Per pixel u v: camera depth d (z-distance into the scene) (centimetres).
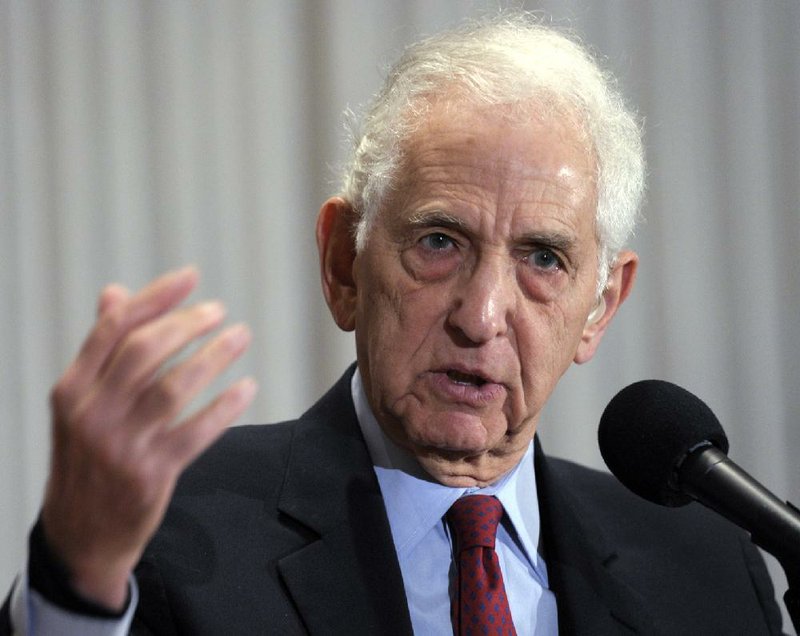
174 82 894
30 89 873
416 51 472
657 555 523
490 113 436
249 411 887
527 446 481
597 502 544
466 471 462
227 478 473
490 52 453
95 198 880
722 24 991
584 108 453
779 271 988
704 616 505
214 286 891
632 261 504
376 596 441
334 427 489
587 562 490
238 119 902
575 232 442
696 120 983
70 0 880
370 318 452
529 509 492
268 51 905
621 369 959
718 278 980
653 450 429
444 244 439
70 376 298
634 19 974
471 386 440
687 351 972
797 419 980
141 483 300
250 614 429
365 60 912
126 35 888
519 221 430
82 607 318
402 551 463
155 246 888
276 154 905
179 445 300
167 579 430
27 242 867
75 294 873
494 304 428
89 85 883
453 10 918
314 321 902
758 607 522
